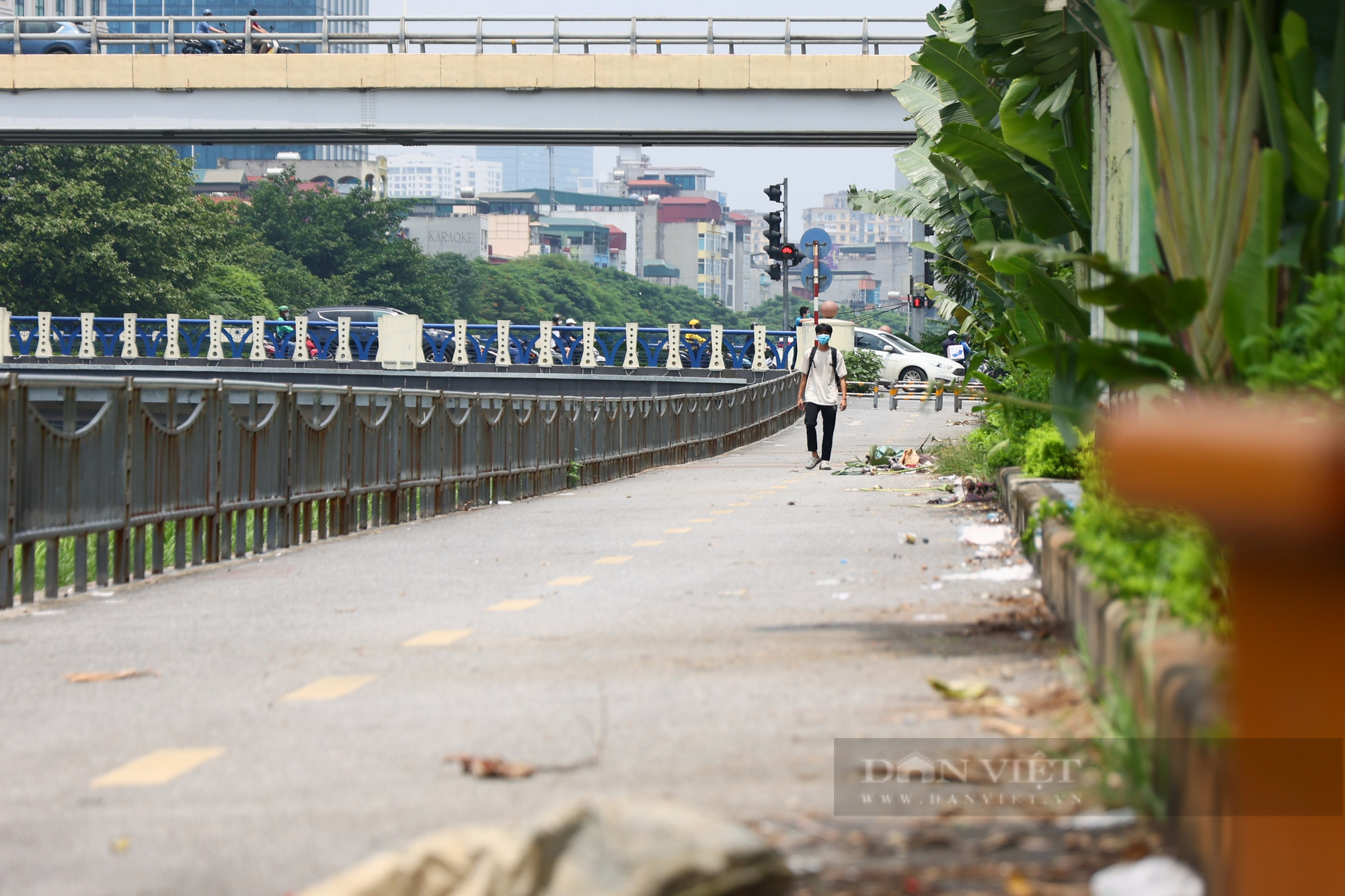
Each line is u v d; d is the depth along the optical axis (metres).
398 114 117.94
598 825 8.66
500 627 20.92
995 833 9.95
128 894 9.59
